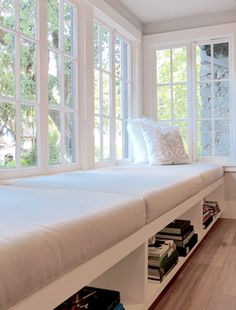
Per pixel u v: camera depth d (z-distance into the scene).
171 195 1.65
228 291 1.65
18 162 2.06
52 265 0.78
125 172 2.38
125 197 1.30
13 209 1.02
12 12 2.01
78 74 2.68
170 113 3.78
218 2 3.24
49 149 2.37
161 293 1.63
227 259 2.12
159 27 3.73
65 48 2.54
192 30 3.58
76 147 2.67
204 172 2.46
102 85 3.09
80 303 1.23
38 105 2.22
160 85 3.80
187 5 3.30
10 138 2.01
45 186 1.61
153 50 3.79
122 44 3.53
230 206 3.39
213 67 3.59
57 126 2.46
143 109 3.82
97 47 3.01
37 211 0.99
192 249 2.11
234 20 3.42
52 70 2.40
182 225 2.05
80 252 0.89
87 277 0.96
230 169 3.36
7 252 0.66
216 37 3.52
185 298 1.58
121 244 1.16
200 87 3.65
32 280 0.71
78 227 0.89
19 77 2.06
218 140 3.59
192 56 3.66
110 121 3.23
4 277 0.64
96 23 2.99
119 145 3.47
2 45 1.94
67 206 1.08
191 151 3.69
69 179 1.89
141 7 3.35
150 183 1.73
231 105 3.50
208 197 3.38
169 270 1.67
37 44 2.21
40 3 2.22
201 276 1.85
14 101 2.03
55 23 2.43
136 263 1.37
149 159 3.25
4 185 1.66
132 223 1.20
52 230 0.81
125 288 1.38
